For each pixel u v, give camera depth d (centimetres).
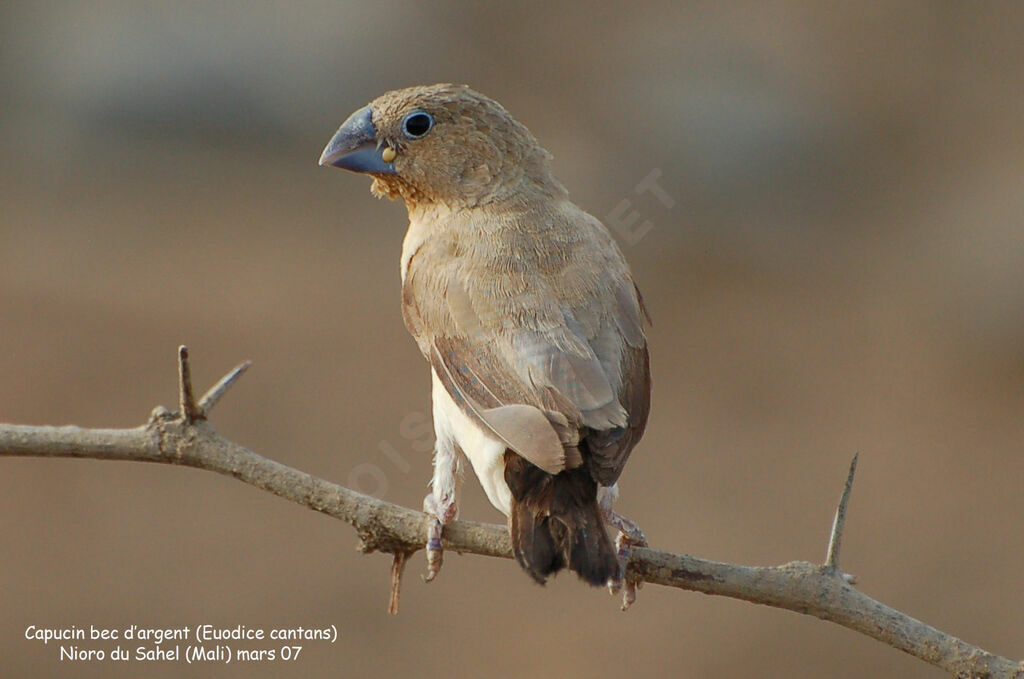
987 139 2075
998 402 1573
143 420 1438
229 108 2062
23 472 1379
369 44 2134
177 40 2088
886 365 1625
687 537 1317
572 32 2186
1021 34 2294
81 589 1205
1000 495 1401
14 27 2141
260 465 589
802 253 1867
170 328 1614
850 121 2069
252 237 1847
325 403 1475
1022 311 1670
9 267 1736
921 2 2338
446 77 2100
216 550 1268
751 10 2247
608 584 520
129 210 1900
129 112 2058
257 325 1627
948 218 1891
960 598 1262
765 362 1638
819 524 1351
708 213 1902
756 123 1989
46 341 1576
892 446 1488
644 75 2072
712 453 1464
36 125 2056
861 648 1175
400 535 603
